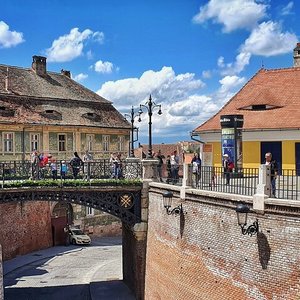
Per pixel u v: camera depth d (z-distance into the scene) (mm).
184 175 20172
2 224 35469
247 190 17984
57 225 42219
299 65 31328
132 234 26141
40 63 48625
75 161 25359
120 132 49344
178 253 20281
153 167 24688
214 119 28344
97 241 44656
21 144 41562
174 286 20500
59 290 28078
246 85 29531
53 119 43938
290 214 14242
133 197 24656
